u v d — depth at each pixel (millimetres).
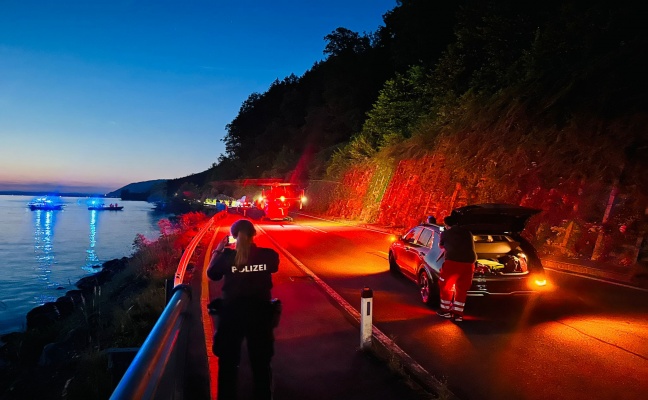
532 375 6039
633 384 5707
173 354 3188
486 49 30109
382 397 5359
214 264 4535
